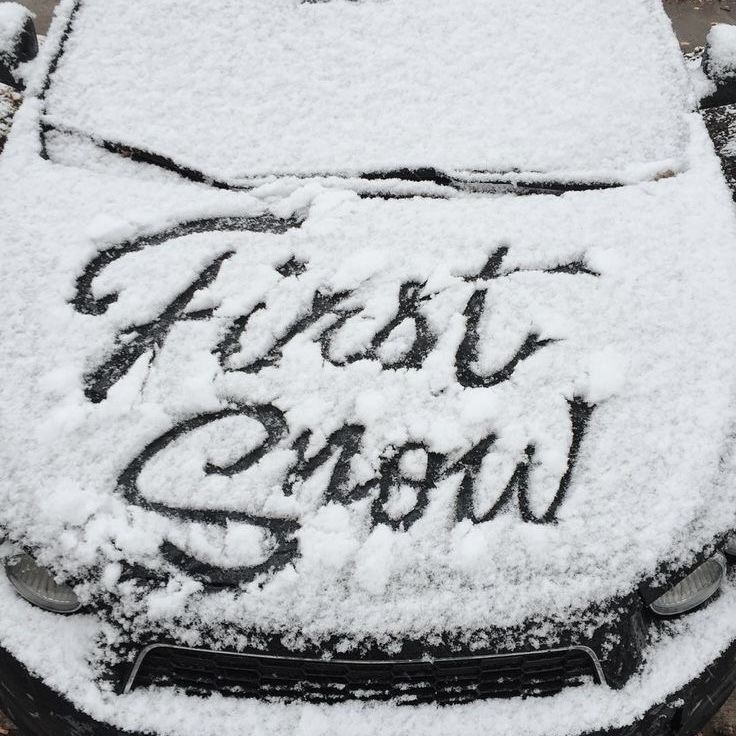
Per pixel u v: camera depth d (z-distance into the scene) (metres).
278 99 2.49
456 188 2.38
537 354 2.05
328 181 2.34
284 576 1.77
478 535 1.81
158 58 2.54
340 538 1.80
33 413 1.96
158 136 2.41
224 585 1.78
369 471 1.88
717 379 2.03
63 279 2.15
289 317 2.11
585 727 1.80
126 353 2.05
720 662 1.90
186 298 2.15
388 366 2.03
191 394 1.98
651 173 2.39
